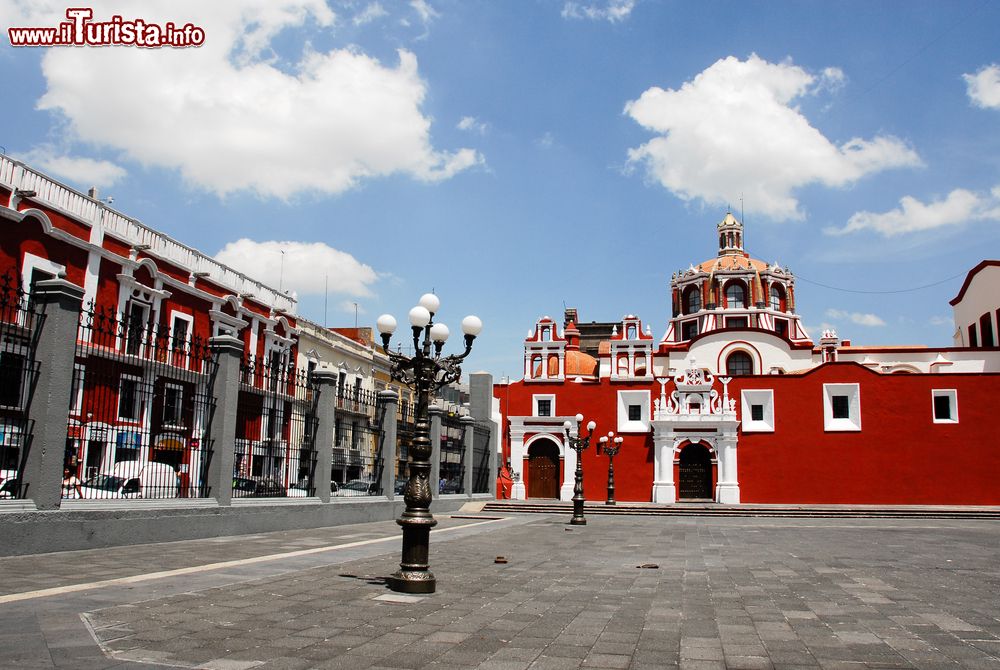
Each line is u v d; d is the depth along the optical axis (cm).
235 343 1650
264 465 1825
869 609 893
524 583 1070
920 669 620
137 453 1504
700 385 4238
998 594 1016
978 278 4859
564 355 4612
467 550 1516
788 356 4766
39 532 1158
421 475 984
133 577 956
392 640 689
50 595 806
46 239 2209
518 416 4491
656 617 833
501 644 689
